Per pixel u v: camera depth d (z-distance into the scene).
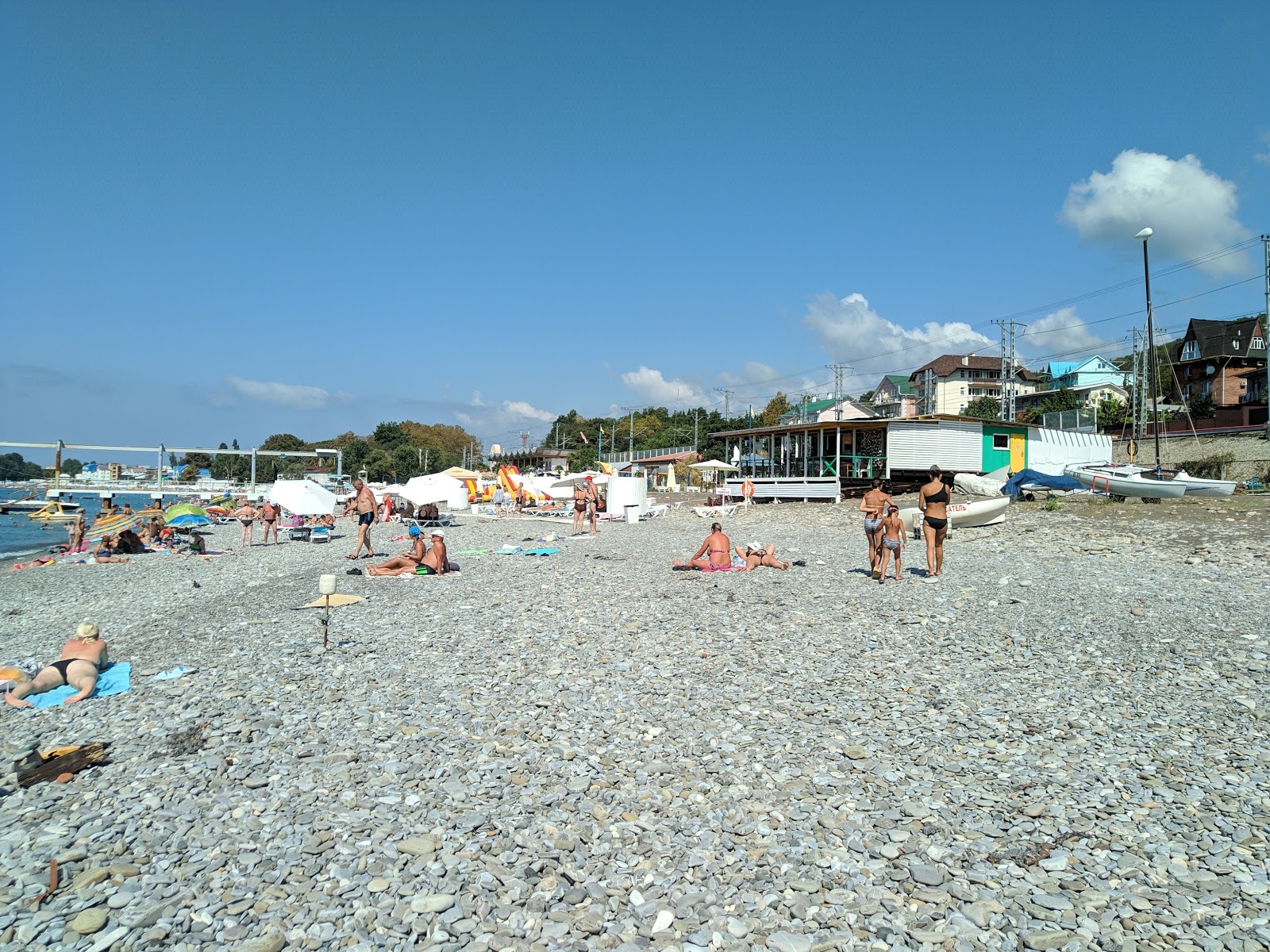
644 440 122.31
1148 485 27.69
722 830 5.90
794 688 9.17
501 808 6.28
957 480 31.78
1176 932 4.49
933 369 99.31
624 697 8.95
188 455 154.75
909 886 5.09
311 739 7.78
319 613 14.34
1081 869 5.22
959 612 12.76
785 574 17.44
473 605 14.73
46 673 9.25
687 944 4.57
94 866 5.38
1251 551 17.61
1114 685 8.89
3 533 51.81
